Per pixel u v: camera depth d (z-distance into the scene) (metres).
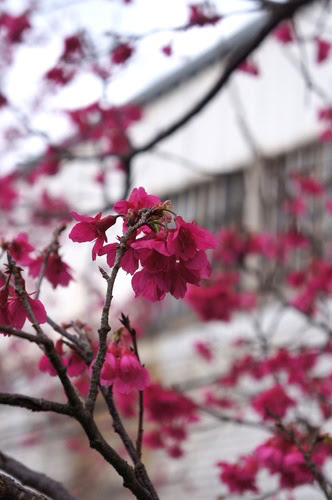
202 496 8.80
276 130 10.18
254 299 7.93
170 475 9.31
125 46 6.02
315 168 9.59
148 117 12.14
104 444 2.08
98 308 11.83
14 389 12.97
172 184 11.56
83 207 10.90
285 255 8.14
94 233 2.16
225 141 10.88
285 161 9.99
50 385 12.73
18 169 9.29
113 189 11.27
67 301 12.32
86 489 10.68
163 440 6.03
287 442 3.63
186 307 10.74
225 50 6.04
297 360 6.11
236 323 9.46
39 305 2.21
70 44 6.27
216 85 5.66
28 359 12.94
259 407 4.68
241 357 8.03
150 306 11.23
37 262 3.01
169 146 11.79
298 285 7.70
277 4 5.30
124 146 8.16
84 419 2.04
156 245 2.03
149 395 5.32
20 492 2.02
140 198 2.18
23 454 12.02
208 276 2.11
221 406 7.71
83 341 2.66
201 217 10.91
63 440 11.52
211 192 10.94
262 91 10.52
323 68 9.69
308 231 8.45
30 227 9.41
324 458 3.72
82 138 8.44
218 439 8.84
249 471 4.28
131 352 2.46
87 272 12.01
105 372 2.40
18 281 2.08
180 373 10.17
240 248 7.98
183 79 11.77
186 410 5.30
